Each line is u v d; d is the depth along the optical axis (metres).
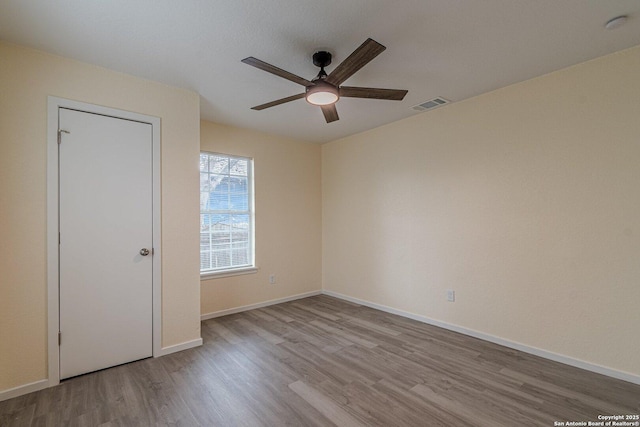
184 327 2.90
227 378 2.37
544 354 2.66
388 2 1.76
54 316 2.28
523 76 2.69
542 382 2.27
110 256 2.52
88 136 2.42
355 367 2.53
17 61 2.16
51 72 2.28
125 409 1.99
